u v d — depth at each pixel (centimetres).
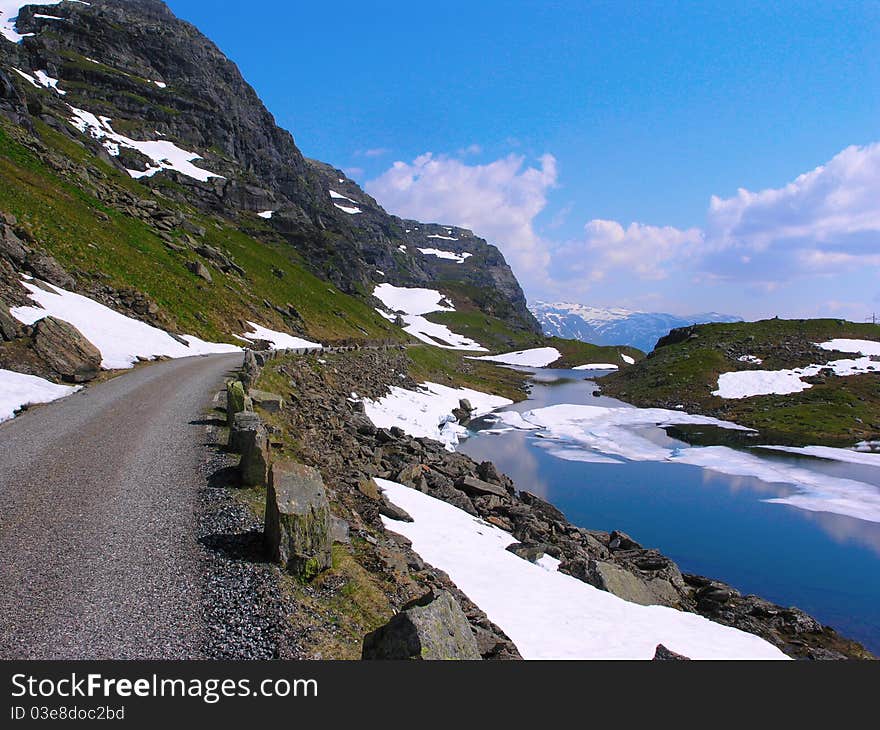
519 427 7075
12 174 5244
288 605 1011
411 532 2094
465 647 878
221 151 19412
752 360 10531
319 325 9944
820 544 3356
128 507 1344
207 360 4047
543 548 2414
